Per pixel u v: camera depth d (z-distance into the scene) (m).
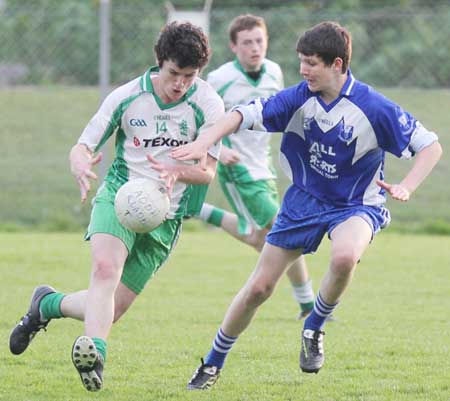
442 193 37.81
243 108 14.17
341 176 14.50
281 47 40.62
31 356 17.06
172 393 14.52
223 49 40.38
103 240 13.99
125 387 14.91
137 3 45.31
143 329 19.69
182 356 17.25
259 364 16.72
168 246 15.17
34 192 37.66
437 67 41.12
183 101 14.46
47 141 39.53
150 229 13.83
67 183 38.03
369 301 23.28
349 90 14.12
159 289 24.66
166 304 22.61
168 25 14.09
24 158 39.03
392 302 23.14
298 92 14.36
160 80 14.30
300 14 41.00
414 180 13.99
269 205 23.34
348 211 14.52
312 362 14.84
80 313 14.68
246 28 23.50
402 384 15.12
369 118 14.11
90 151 14.41
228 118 14.05
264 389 14.84
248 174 23.34
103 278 13.72
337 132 14.21
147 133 14.56
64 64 40.66
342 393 14.58
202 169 14.03
